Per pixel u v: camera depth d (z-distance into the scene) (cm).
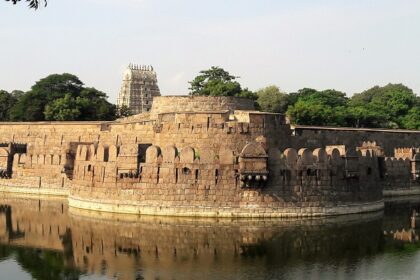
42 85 13212
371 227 4547
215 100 7006
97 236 4209
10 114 12562
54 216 5150
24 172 7188
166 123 5772
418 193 7244
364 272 3206
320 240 4025
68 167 5847
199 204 4828
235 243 3912
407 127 12231
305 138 7075
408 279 3072
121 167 5066
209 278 3072
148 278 3091
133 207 5000
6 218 5072
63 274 3225
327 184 5019
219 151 5103
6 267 3409
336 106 12750
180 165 4878
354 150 5206
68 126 7694
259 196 4819
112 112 12700
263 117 5712
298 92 15788
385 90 17938
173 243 3931
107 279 3094
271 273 3173
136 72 18412
